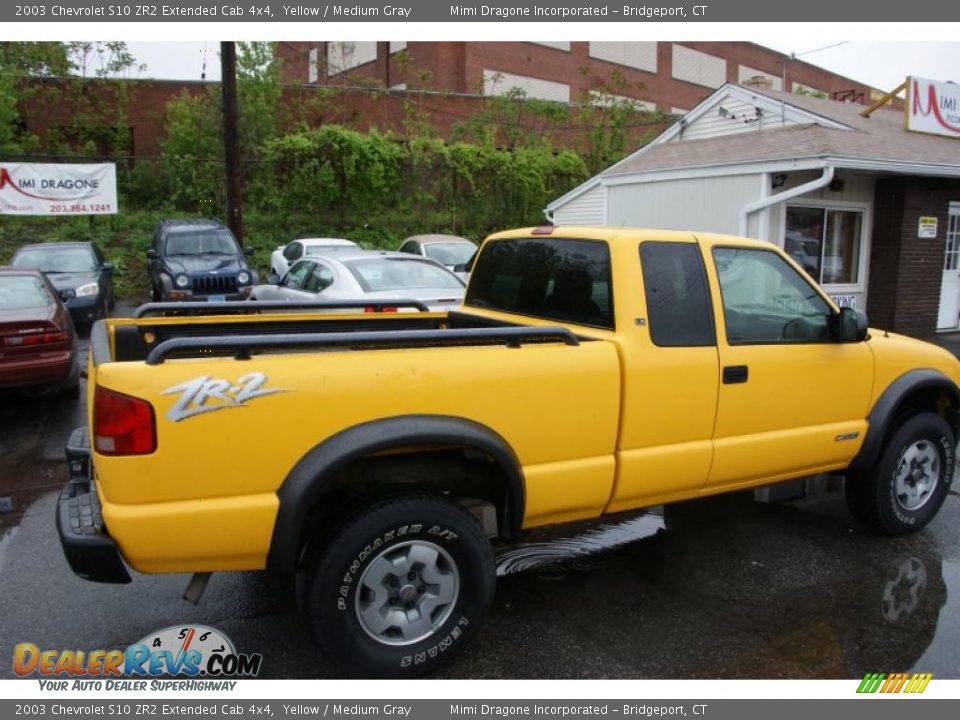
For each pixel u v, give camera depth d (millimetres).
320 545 3119
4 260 17031
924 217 12586
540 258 4359
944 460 4961
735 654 3531
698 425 3896
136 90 23375
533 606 3971
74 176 18094
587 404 3545
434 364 3195
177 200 21906
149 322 4211
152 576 4285
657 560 4535
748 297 4145
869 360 4531
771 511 5332
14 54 22000
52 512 5297
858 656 3521
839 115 13773
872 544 4777
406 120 25016
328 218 22281
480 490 3650
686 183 12508
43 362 7480
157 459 2770
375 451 3064
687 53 41125
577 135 27016
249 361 2918
